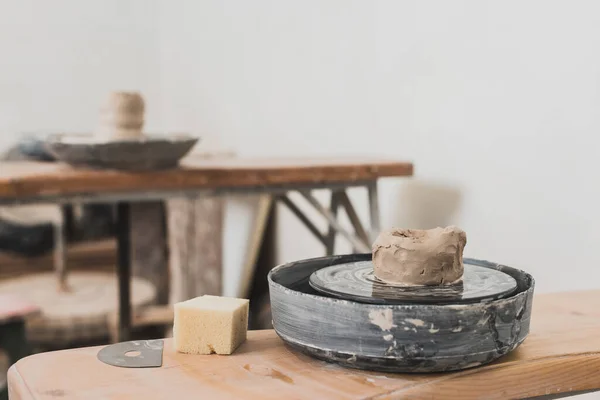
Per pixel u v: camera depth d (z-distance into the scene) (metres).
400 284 0.92
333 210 2.33
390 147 2.35
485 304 0.82
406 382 0.81
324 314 0.84
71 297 2.86
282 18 3.01
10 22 4.07
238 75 3.45
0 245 3.53
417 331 0.80
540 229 1.76
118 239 2.55
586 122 1.62
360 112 2.51
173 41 4.25
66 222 3.01
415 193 2.22
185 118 4.12
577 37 1.63
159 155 1.70
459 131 2.02
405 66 2.24
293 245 3.05
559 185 1.70
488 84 1.91
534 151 1.77
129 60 4.39
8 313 2.00
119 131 1.83
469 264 1.09
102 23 4.29
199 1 3.86
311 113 2.83
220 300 0.96
